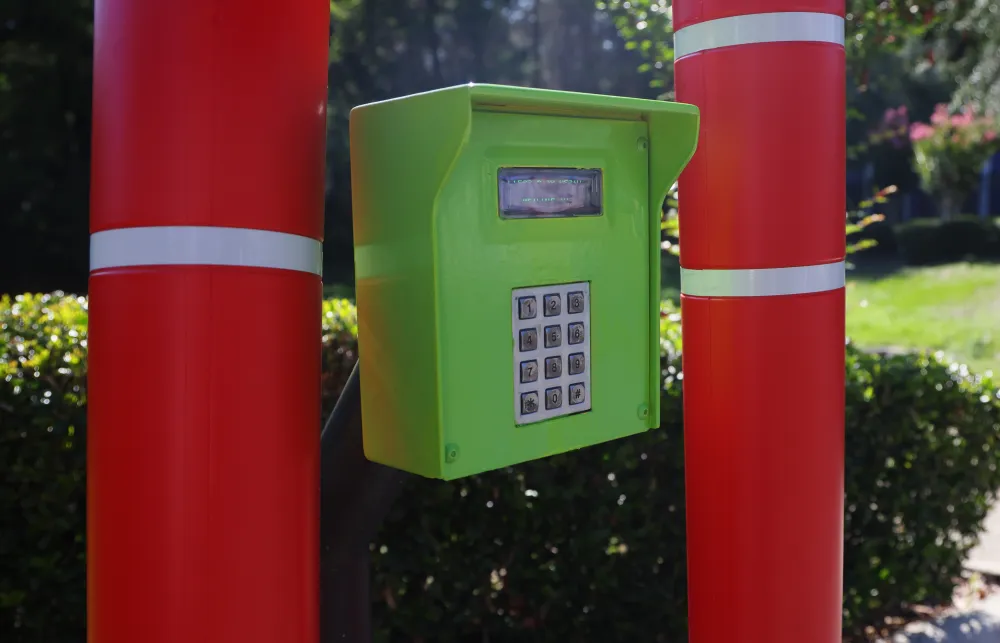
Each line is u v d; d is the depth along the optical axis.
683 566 2.88
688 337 1.70
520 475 2.68
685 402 1.74
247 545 1.13
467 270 1.22
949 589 3.34
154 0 1.08
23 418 2.44
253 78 1.11
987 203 23.92
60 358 2.59
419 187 1.18
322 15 1.20
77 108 13.12
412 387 1.23
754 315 1.59
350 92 14.26
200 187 1.08
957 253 16.31
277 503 1.16
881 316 10.68
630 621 2.89
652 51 3.77
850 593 3.13
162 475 1.09
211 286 1.09
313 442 1.22
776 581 1.63
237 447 1.12
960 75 9.14
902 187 22.55
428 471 1.22
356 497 1.44
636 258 1.46
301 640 1.20
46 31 12.51
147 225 1.09
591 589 2.81
